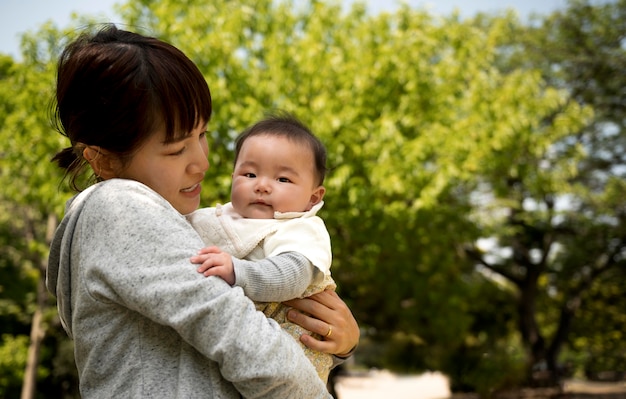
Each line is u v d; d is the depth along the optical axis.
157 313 1.21
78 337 1.31
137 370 1.25
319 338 1.61
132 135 1.33
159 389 1.24
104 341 1.27
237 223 1.60
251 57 9.85
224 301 1.21
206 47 8.54
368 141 9.11
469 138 9.36
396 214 9.20
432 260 11.86
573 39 18.88
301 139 1.79
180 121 1.36
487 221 14.18
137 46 1.35
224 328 1.20
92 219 1.30
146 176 1.41
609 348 22.41
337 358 1.71
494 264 19.45
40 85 8.31
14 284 15.85
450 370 17.67
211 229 1.59
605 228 17.78
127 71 1.31
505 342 20.16
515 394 17.73
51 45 8.93
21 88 8.89
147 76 1.32
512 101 10.16
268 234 1.56
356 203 8.83
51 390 14.61
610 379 23.52
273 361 1.21
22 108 8.48
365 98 9.31
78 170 1.67
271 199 1.68
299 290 1.46
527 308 19.19
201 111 1.40
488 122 9.88
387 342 17.83
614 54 18.22
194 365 1.26
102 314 1.28
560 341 19.69
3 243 13.91
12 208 14.06
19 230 14.96
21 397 13.91
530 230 18.92
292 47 9.47
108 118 1.32
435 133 9.34
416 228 10.45
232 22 8.99
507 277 19.09
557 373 19.16
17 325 15.99
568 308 19.80
